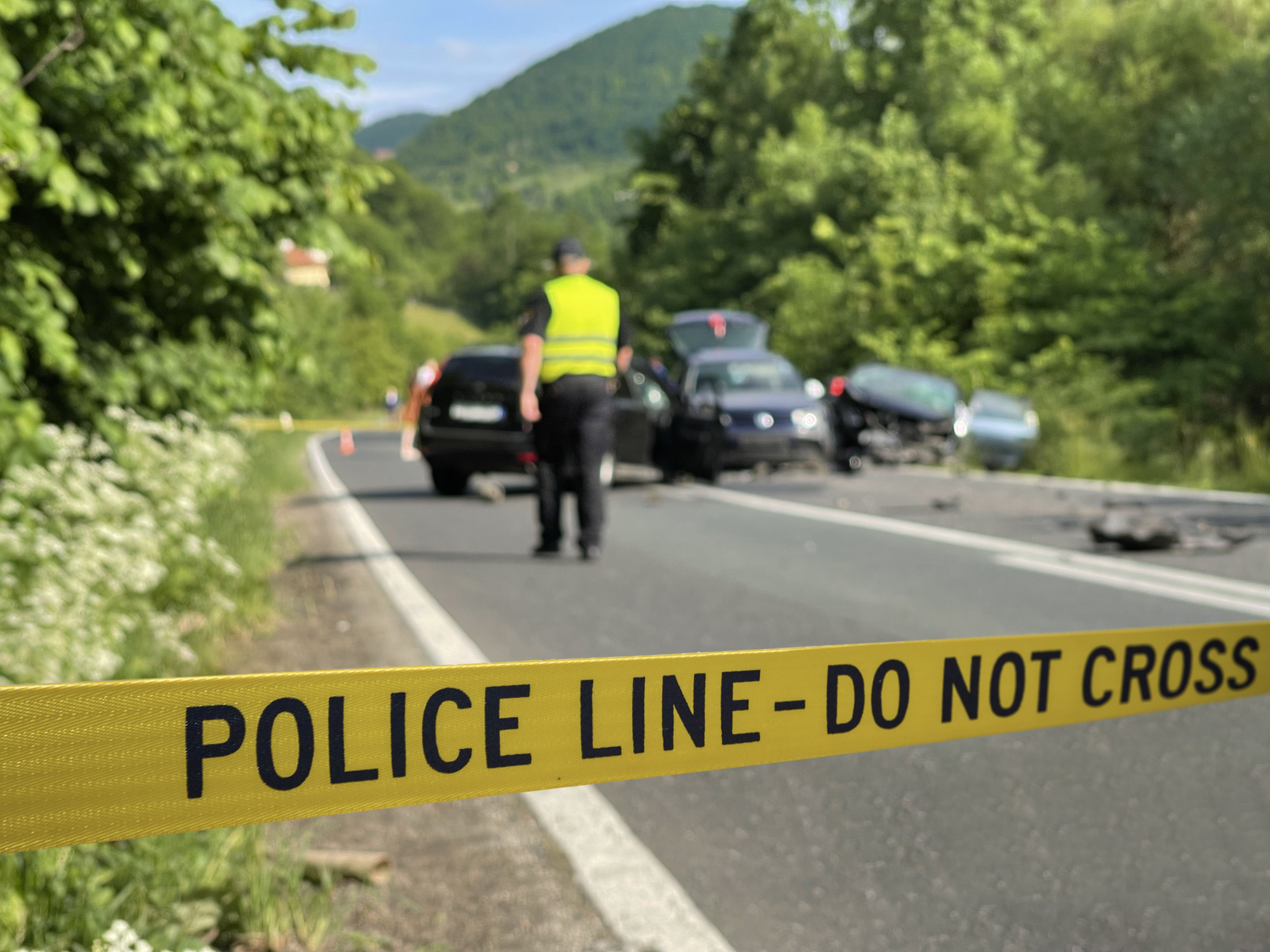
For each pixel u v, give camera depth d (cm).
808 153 4084
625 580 876
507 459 1534
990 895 338
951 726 167
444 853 371
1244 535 1042
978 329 2925
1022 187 3250
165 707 115
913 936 313
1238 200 2877
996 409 2100
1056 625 689
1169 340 2702
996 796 418
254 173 522
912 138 3641
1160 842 373
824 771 450
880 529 1158
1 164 390
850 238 3428
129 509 561
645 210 6869
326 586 855
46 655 385
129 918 287
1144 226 3250
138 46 440
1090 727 491
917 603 766
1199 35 3603
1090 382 2269
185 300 547
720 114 6053
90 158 455
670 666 142
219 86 481
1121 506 1195
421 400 1598
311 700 122
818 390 2111
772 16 5419
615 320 967
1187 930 313
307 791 122
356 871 346
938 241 3075
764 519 1254
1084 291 2809
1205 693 195
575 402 955
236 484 773
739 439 1711
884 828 391
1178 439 2270
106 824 113
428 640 670
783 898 339
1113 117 3547
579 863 361
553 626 711
